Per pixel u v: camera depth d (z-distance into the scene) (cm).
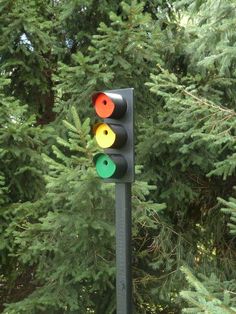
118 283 295
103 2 529
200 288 276
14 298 587
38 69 555
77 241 423
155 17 581
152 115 517
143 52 482
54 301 429
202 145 471
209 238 570
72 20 557
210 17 386
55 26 569
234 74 438
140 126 514
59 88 491
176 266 520
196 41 392
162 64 489
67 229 400
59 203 459
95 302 488
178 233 547
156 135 470
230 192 554
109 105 290
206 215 575
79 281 436
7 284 591
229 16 367
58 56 569
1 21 512
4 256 514
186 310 266
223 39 366
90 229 408
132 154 291
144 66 504
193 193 514
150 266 523
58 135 520
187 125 427
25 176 509
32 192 516
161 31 527
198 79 452
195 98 404
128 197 295
